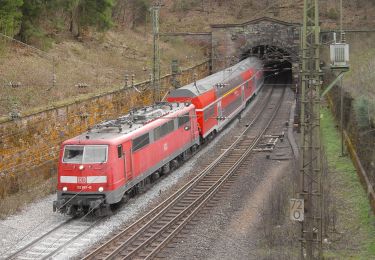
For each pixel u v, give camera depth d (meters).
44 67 34.78
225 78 39.72
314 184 19.70
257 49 60.16
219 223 19.91
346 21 67.06
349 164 26.52
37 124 25.33
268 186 24.62
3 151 23.06
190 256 16.83
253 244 17.59
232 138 36.12
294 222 18.25
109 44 49.47
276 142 34.00
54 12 42.09
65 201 20.53
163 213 20.64
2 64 32.59
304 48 15.70
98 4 45.66
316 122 15.64
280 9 74.94
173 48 56.91
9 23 34.41
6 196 22.70
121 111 34.12
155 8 36.53
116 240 17.94
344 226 18.50
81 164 20.52
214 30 56.84
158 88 37.53
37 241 17.98
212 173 27.12
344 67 15.99
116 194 20.77
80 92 32.97
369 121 25.42
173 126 27.09
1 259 16.30
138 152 22.75
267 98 54.03
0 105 27.11
